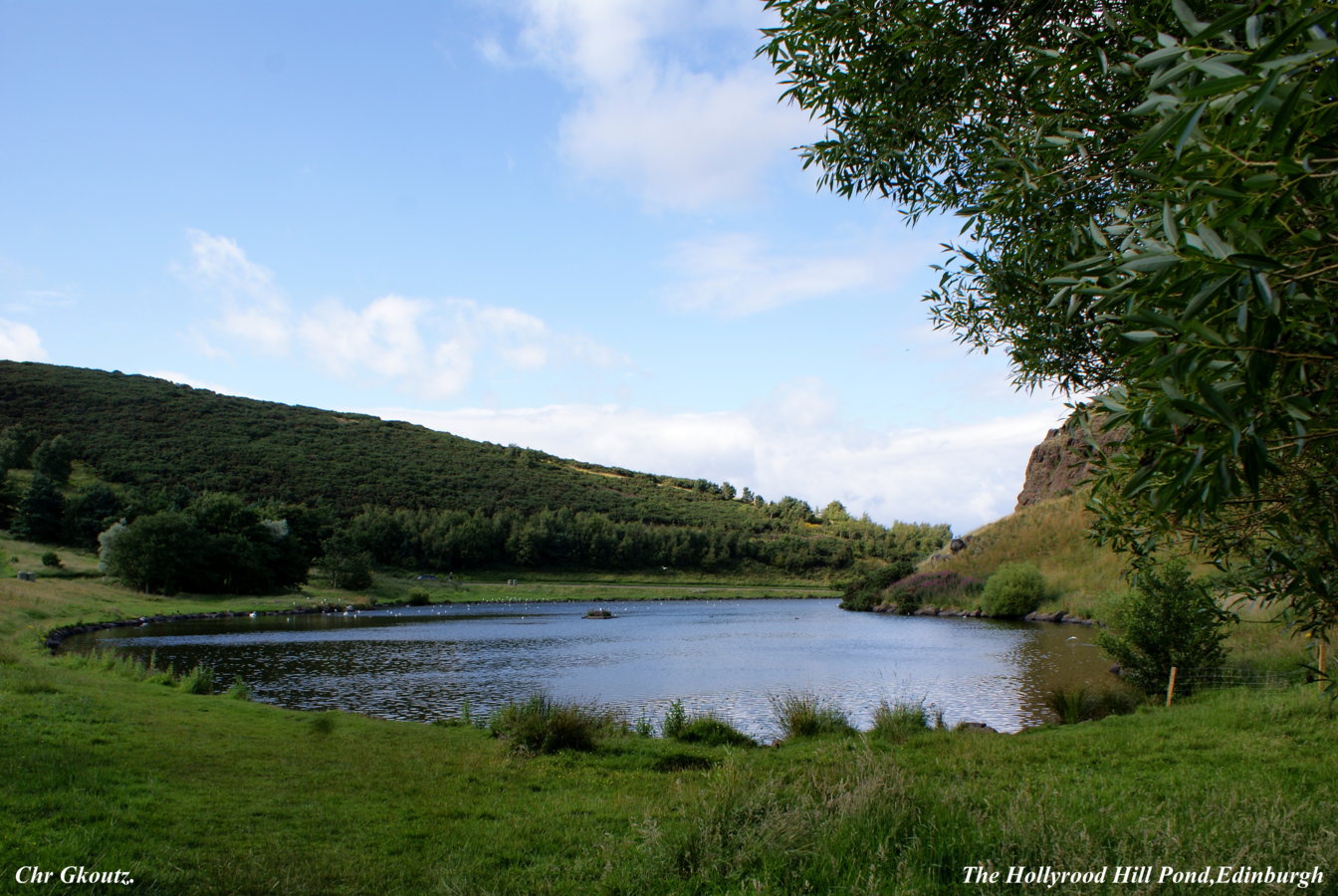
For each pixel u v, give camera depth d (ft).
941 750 32.42
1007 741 34.83
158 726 35.91
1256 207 5.74
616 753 34.86
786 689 67.10
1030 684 67.72
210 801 23.27
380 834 21.01
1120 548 12.82
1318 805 17.53
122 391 367.86
